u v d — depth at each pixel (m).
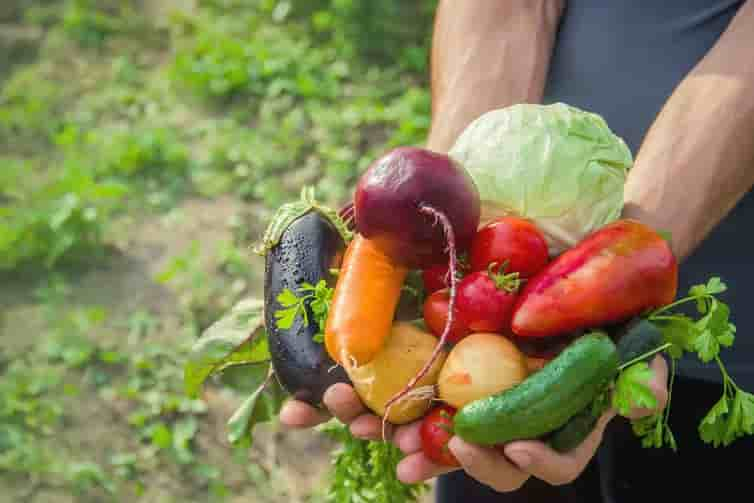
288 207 1.39
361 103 3.67
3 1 4.20
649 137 1.45
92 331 2.74
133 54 4.04
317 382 1.31
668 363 1.54
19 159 3.43
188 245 3.08
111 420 2.48
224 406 2.52
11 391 2.52
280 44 4.04
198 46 3.96
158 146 3.41
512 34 1.62
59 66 3.92
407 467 1.29
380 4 4.15
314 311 1.32
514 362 1.24
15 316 2.79
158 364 2.65
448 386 1.24
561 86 1.63
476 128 1.36
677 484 1.61
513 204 1.33
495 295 1.25
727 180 1.42
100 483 2.31
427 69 3.94
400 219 1.23
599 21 1.61
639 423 1.32
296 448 2.42
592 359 1.20
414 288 1.34
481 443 1.22
